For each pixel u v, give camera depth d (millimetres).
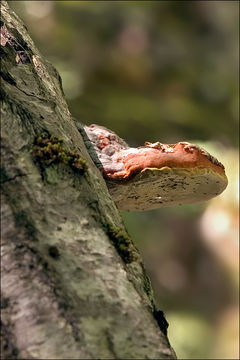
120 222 3723
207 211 17203
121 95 19203
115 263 3322
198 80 21078
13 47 4047
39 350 2885
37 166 3410
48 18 18172
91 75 19438
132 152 4578
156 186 4742
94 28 20000
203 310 17000
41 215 3246
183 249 18047
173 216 17828
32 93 3879
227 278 17312
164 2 22156
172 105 19469
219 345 15320
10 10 4500
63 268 3129
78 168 3545
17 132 3467
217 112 20188
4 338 2918
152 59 21031
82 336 2963
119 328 3100
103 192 3742
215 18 22484
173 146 4703
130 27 21141
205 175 4668
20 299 2975
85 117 17078
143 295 3447
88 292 3123
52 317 2957
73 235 3285
